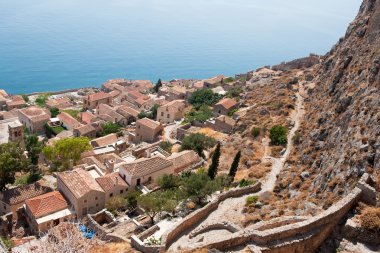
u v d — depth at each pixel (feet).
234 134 287.69
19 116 456.86
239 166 231.71
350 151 146.00
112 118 448.24
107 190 216.74
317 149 190.19
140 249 123.65
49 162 299.99
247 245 102.99
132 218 185.37
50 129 426.51
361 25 246.27
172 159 260.83
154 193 196.24
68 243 96.07
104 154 313.53
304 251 105.09
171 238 124.16
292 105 299.38
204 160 274.16
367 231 106.32
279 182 179.01
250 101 377.71
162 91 571.28
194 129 362.53
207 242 104.01
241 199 162.09
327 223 108.88
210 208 150.20
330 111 207.21
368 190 115.65
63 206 207.10
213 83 540.52
